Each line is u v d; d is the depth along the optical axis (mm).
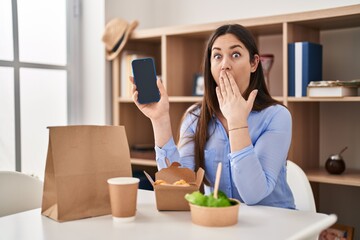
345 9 2094
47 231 1004
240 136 1266
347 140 2508
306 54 2258
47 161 1117
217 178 1039
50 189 1116
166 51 2725
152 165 2699
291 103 2330
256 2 2746
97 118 2949
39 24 2760
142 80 1350
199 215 1024
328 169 2289
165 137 1392
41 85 2781
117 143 1199
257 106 1505
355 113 2479
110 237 952
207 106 1548
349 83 2125
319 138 2594
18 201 1574
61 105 2906
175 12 3074
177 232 978
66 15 2922
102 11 2898
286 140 1419
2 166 2582
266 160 1365
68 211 1096
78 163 1122
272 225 1027
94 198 1139
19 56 2648
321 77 2402
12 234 982
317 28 2500
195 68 2951
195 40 2939
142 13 3145
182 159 1562
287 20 2271
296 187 1723
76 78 2982
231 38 1412
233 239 926
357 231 2498
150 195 1375
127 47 2994
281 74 2709
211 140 1540
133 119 3039
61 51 2902
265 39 2764
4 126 2584
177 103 2893
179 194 1152
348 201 2521
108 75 2947
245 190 1266
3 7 2561
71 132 1128
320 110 2590
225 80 1305
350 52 2480
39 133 2775
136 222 1064
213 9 2916
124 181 1073
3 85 2572
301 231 978
